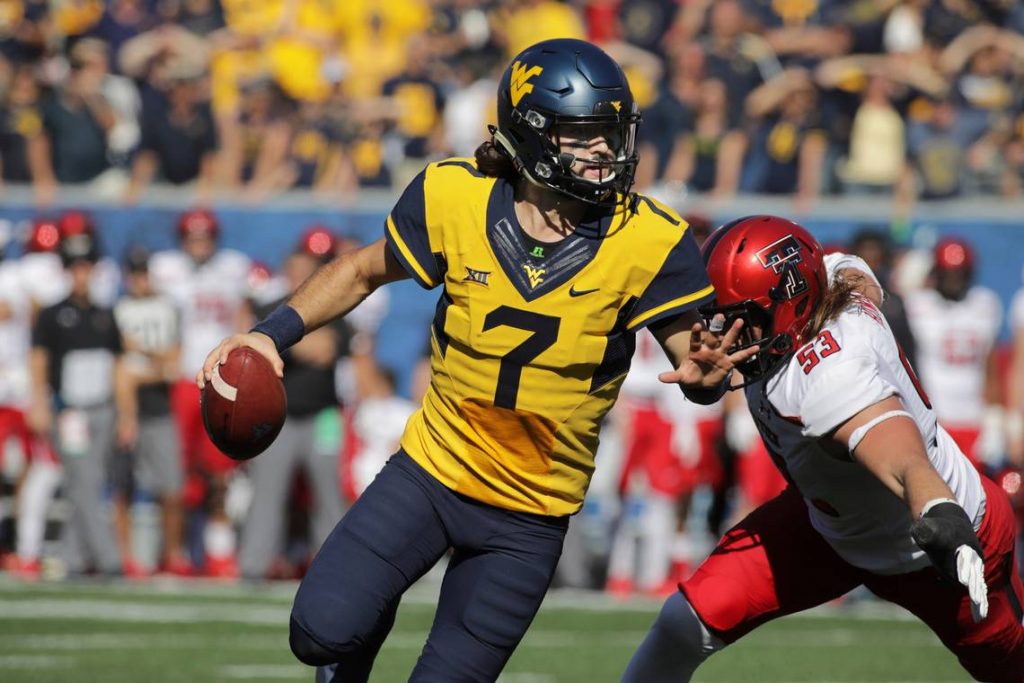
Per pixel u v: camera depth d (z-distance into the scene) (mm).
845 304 14078
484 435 13742
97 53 42375
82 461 33031
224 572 34219
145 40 44938
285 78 44812
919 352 29734
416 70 42625
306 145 41188
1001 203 35062
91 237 33250
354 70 45531
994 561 14578
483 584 13844
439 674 13766
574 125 13320
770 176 38344
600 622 28453
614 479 33250
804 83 39156
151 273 35000
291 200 36562
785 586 15102
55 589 31484
